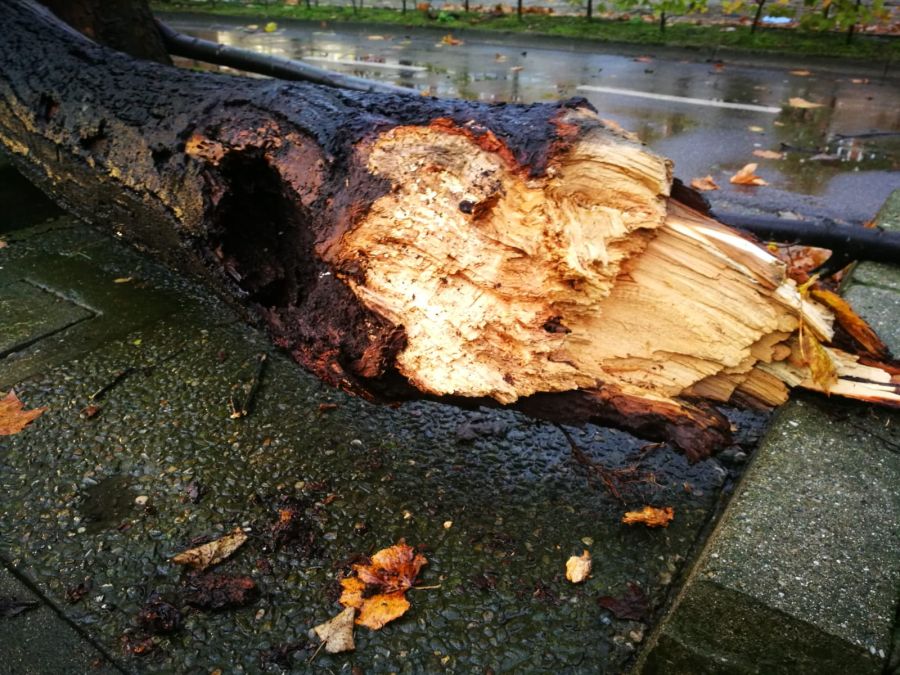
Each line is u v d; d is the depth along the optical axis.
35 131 2.67
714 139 5.45
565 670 1.63
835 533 1.62
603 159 1.57
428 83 6.99
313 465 2.25
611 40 8.22
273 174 2.10
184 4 11.12
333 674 1.63
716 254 1.58
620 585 1.84
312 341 1.92
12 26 3.06
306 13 10.25
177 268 2.55
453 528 2.02
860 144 5.25
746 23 8.52
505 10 10.15
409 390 1.92
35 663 1.66
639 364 1.70
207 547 1.93
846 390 1.81
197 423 2.43
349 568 1.89
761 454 1.88
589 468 2.23
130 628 1.74
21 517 2.07
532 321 1.69
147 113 2.36
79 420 2.44
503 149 1.65
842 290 2.71
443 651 1.68
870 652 1.37
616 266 1.59
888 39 7.43
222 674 1.63
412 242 1.72
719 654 1.43
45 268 3.41
